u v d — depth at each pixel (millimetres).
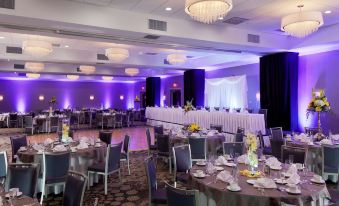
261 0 5738
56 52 11148
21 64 13977
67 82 22125
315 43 8297
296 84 9477
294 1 5809
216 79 14688
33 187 3283
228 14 6699
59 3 5602
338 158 4918
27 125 13109
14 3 5164
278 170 3693
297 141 6133
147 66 13531
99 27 6105
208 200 3043
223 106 14164
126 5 6074
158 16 6805
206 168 3750
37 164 3377
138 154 8375
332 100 8859
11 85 20078
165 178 5852
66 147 5445
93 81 23234
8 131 14234
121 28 6332
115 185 5379
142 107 23625
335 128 8781
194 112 11836
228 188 2908
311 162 5527
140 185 5387
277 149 5906
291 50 9203
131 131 14039
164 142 6375
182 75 17766
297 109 9617
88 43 10039
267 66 9883
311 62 9508
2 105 19750
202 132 7465
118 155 5277
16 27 6129
